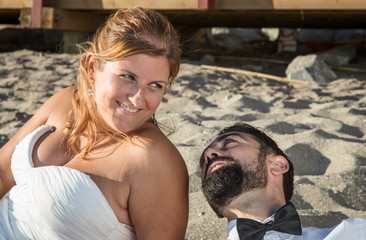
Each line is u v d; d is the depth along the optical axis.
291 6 6.20
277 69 7.29
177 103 4.82
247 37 11.04
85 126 1.67
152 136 1.58
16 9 7.92
